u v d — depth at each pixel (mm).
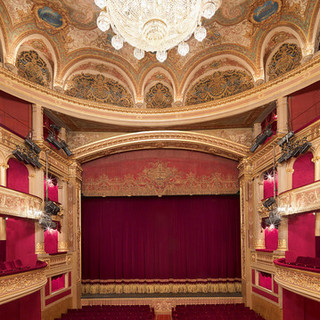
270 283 10852
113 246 14570
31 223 9891
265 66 11477
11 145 9195
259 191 12086
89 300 13117
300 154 8945
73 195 12867
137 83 13031
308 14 9602
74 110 11859
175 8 5969
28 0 9594
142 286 14312
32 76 11039
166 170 14273
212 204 14750
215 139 12938
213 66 12633
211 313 10383
